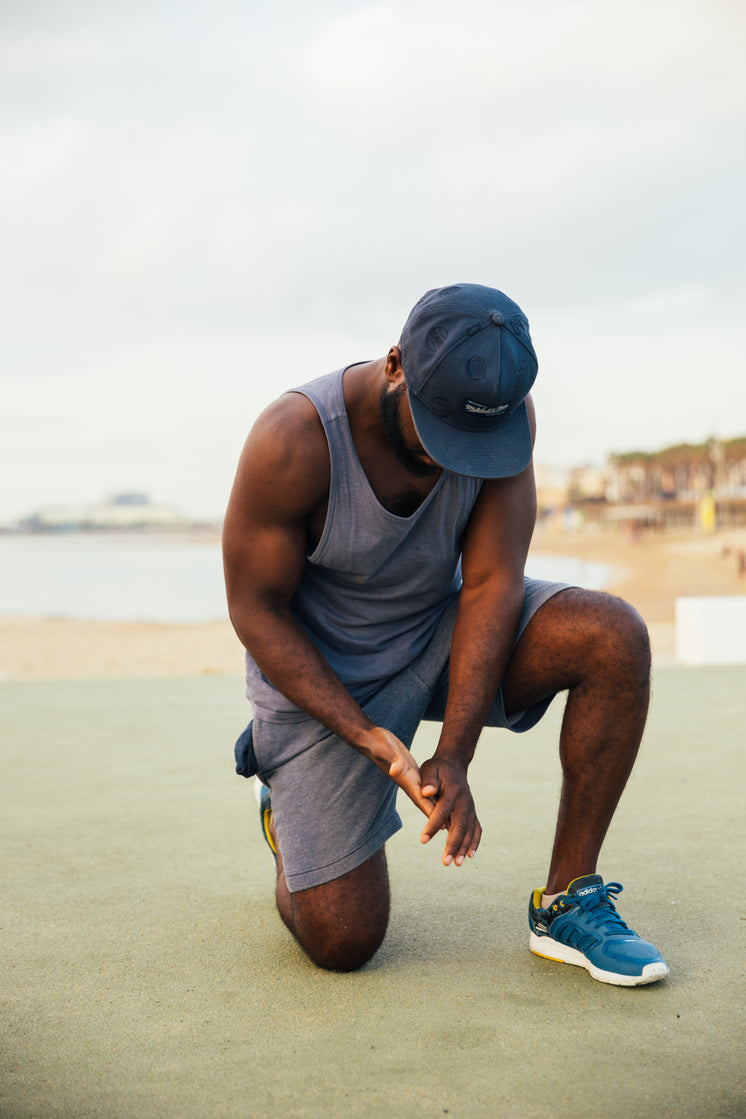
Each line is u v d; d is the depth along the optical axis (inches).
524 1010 60.2
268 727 70.8
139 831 103.7
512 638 67.9
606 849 93.2
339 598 71.3
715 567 1819.6
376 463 65.7
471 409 59.5
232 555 66.3
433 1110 48.6
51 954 70.4
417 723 73.4
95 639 926.4
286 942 72.6
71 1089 51.1
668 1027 57.6
